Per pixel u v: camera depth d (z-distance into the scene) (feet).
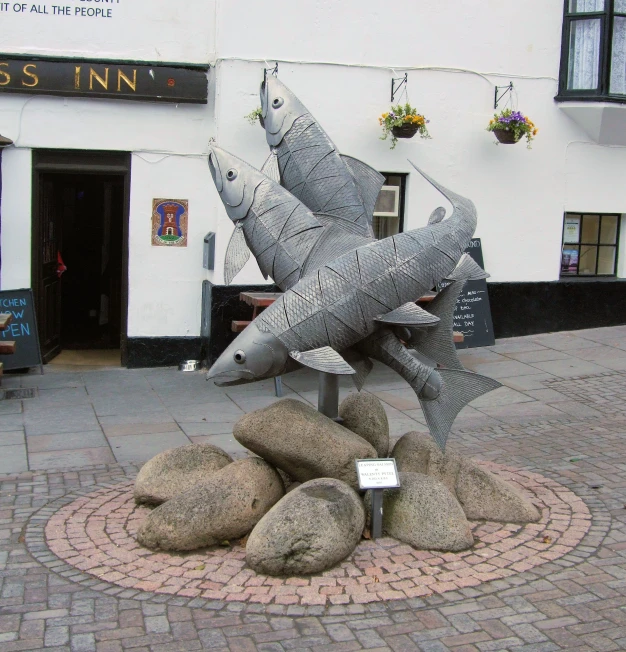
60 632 13.87
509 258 38.01
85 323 42.22
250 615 14.37
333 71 35.01
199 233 35.22
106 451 24.34
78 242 41.65
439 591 15.14
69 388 32.01
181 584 15.49
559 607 14.64
